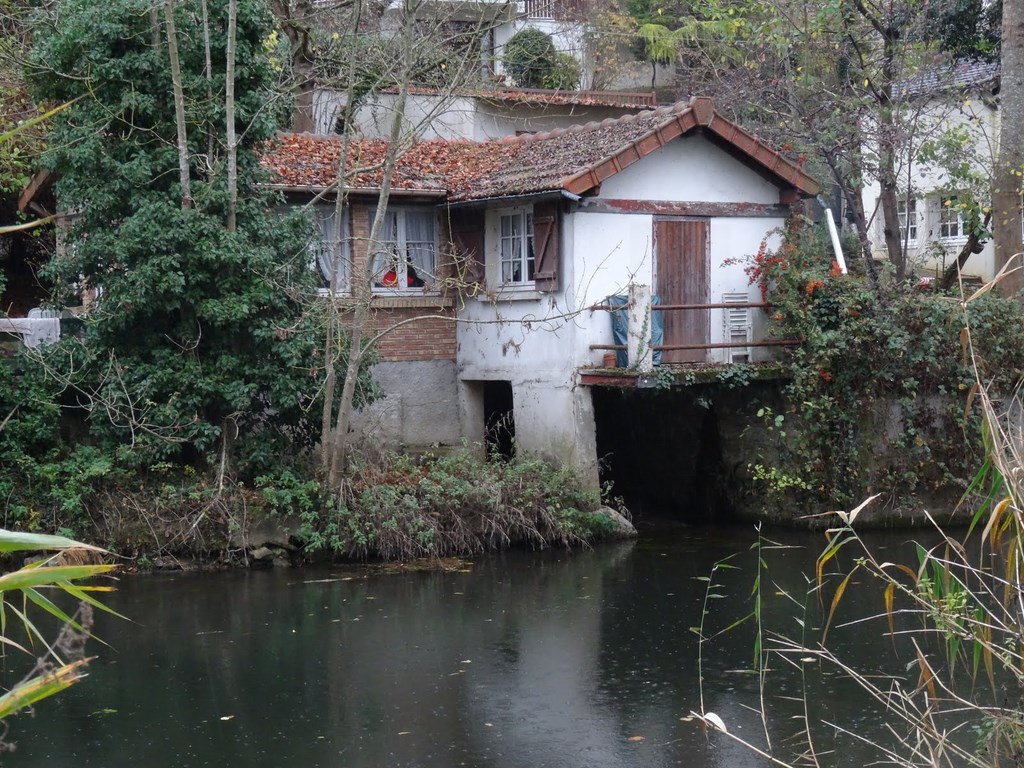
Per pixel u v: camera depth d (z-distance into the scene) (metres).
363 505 15.30
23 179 19.45
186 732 8.70
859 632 11.47
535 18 29.34
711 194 17.89
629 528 17.08
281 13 21.14
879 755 8.08
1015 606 6.65
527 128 24.94
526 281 17.89
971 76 24.72
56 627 11.89
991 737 6.39
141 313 15.08
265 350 15.48
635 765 8.00
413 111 22.89
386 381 18.48
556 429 17.31
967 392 17.58
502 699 9.51
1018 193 17.58
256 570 14.65
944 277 20.62
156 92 15.21
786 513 17.89
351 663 10.55
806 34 20.08
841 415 17.31
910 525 17.61
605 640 11.31
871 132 19.89
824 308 17.47
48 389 15.25
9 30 18.39
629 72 31.56
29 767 7.95
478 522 15.88
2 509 14.39
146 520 14.57
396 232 18.70
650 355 16.27
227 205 15.16
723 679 10.02
